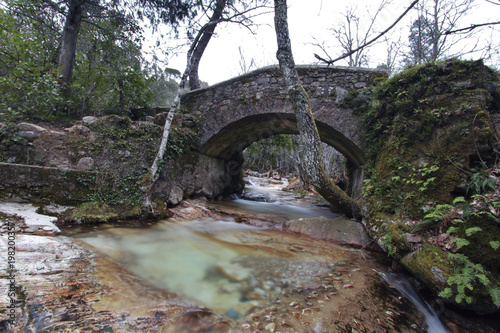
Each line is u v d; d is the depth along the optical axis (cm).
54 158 455
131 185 498
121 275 252
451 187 327
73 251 281
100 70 718
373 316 224
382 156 459
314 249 388
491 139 319
